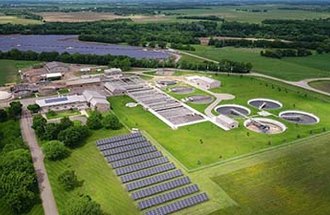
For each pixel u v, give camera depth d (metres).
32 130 150.25
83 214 88.12
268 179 114.12
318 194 106.69
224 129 154.00
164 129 153.50
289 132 151.75
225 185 110.56
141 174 115.19
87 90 194.88
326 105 187.25
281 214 97.44
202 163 123.69
